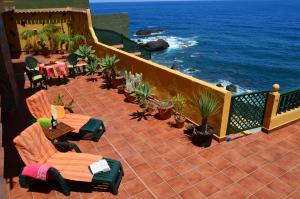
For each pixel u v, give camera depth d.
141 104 9.84
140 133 7.94
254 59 47.50
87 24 15.67
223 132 7.34
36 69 12.41
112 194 5.53
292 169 6.24
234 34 78.69
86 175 5.38
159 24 107.88
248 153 6.87
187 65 40.38
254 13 163.75
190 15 155.62
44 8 17.88
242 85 32.38
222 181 5.86
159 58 44.19
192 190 5.61
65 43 18.42
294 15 145.50
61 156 6.00
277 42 66.50
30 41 18.39
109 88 11.87
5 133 8.11
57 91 11.62
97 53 14.85
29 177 5.70
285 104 7.93
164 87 9.41
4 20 17.34
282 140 7.48
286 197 5.40
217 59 45.44
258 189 5.62
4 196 4.57
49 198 5.47
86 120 7.82
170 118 8.87
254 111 7.66
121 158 6.75
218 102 7.13
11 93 9.41
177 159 6.66
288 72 39.59
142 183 5.84
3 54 9.12
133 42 14.87
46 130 6.96
